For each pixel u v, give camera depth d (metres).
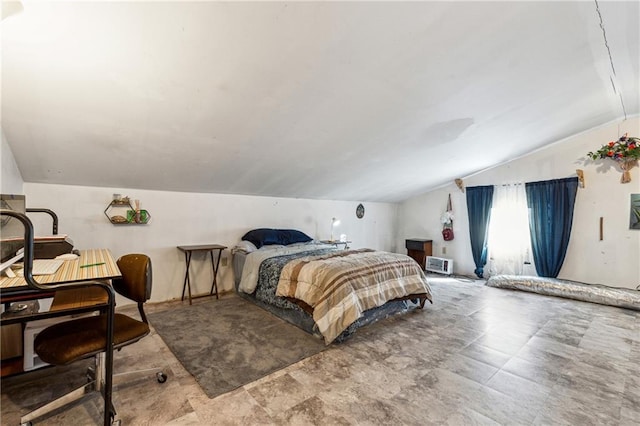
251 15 1.44
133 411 1.60
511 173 4.88
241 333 2.66
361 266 2.89
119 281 1.90
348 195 5.28
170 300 3.60
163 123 2.25
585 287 3.92
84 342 1.41
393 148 3.44
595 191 4.15
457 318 3.16
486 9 1.62
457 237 5.61
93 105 1.94
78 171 2.75
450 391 1.84
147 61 1.63
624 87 2.87
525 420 1.59
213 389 1.81
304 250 3.86
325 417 1.58
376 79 2.09
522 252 4.77
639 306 3.42
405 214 6.57
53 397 1.70
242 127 2.48
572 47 2.09
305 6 1.43
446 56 1.95
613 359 2.28
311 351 2.34
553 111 3.18
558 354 2.35
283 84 2.00
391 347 2.44
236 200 4.14
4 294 1.17
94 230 3.10
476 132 3.35
